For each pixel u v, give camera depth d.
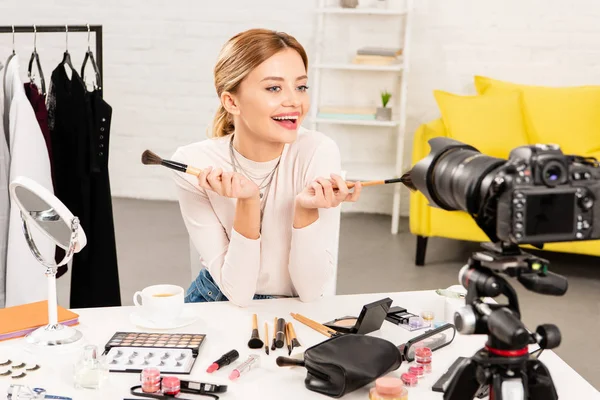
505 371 1.07
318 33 4.77
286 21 4.89
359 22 4.81
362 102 4.91
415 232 3.98
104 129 2.64
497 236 1.07
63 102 2.62
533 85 4.72
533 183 1.02
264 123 1.71
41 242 2.33
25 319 1.57
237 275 1.71
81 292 2.71
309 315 1.67
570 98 4.15
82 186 2.65
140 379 1.35
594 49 4.68
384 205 5.04
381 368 1.33
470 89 4.80
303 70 1.73
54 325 1.51
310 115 4.86
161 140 5.12
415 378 1.35
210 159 1.88
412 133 4.90
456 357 1.47
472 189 1.05
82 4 4.96
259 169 1.85
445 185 1.12
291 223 1.86
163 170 5.17
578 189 1.03
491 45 4.75
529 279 1.06
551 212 1.04
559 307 3.42
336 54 4.87
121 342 1.48
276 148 1.84
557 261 4.11
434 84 4.83
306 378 1.34
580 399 1.31
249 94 1.70
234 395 1.30
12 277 2.33
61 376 1.37
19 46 4.98
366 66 4.56
